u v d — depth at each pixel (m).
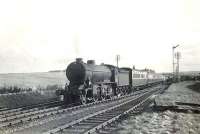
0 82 59.19
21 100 27.28
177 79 97.25
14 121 15.45
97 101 28.34
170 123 15.23
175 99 29.98
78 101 26.00
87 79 27.41
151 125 14.58
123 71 38.91
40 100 29.69
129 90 43.47
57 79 76.19
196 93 40.31
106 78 32.31
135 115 18.53
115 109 22.08
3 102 24.72
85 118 16.16
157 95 36.78
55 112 19.20
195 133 12.65
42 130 13.63
